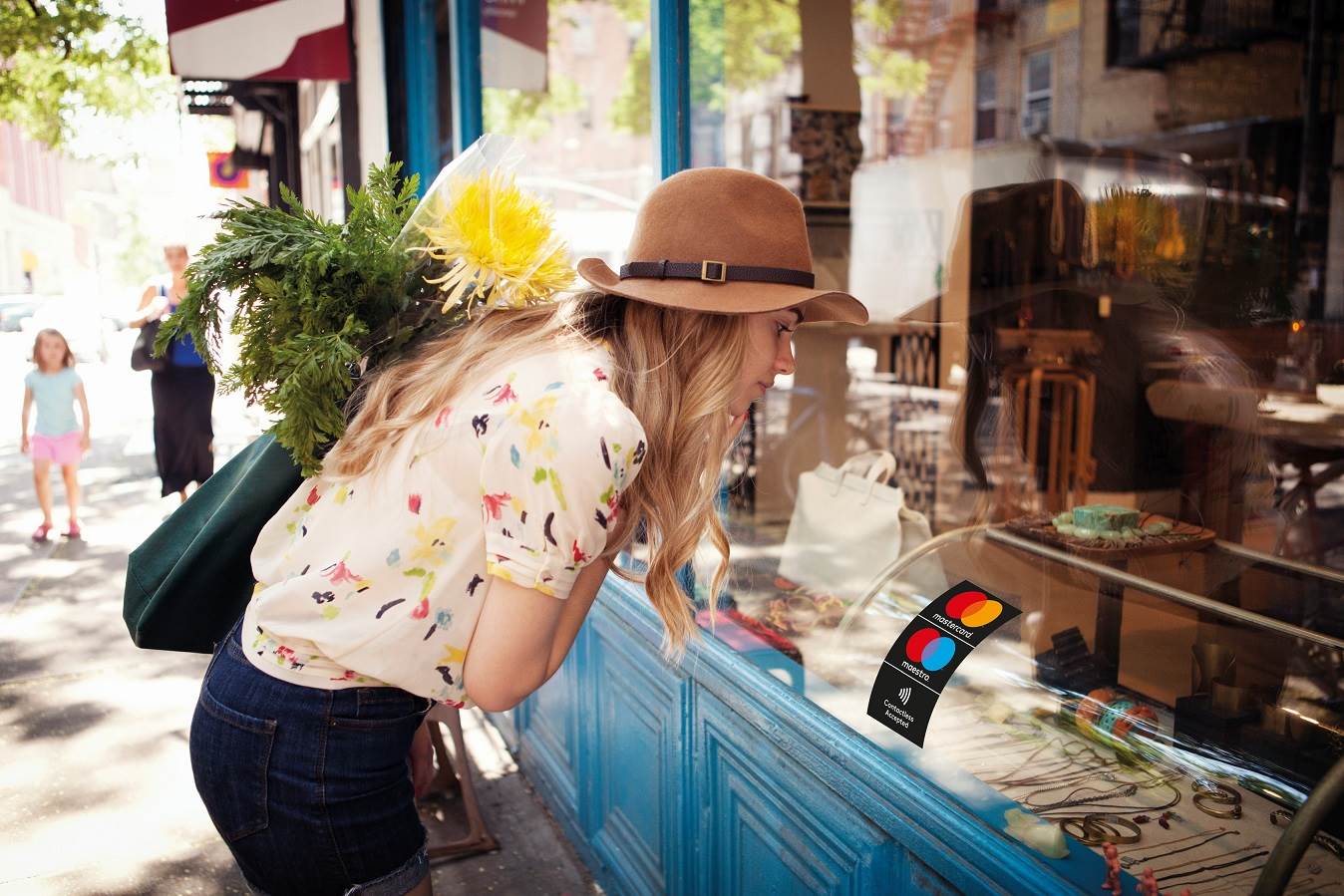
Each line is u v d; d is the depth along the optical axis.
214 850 2.83
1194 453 2.02
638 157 8.02
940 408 2.80
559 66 7.64
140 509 7.16
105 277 46.78
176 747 3.47
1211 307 2.25
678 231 1.24
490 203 1.31
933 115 4.11
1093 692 1.63
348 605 1.32
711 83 3.88
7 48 10.67
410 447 1.30
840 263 3.89
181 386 6.62
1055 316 2.34
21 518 6.91
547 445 1.16
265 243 1.34
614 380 1.25
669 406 1.26
